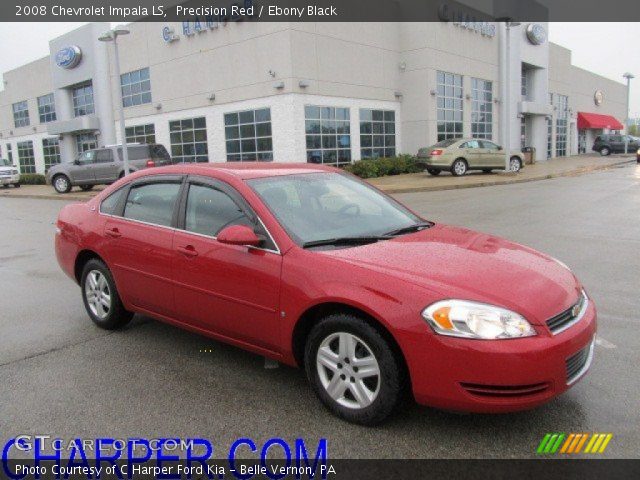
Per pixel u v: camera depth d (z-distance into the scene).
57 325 5.60
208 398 3.89
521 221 11.33
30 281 7.68
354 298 3.30
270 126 24.42
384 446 3.23
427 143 28.89
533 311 3.14
